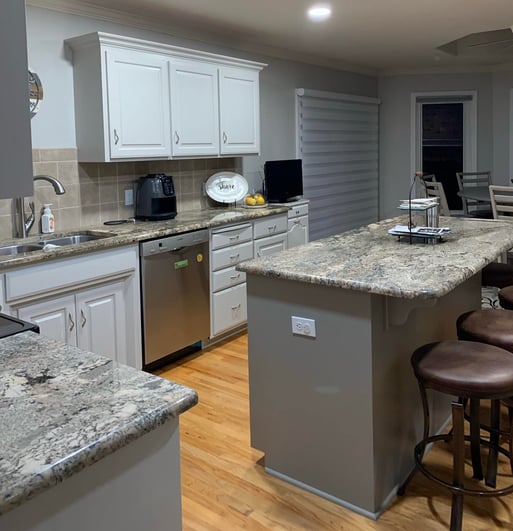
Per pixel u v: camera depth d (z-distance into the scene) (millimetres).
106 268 3207
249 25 4469
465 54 6531
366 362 2096
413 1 3949
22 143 972
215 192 4742
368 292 1999
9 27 938
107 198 3934
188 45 4582
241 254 4281
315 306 2203
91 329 3203
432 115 7668
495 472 2295
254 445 2498
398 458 2338
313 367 2248
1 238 3350
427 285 1950
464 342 2207
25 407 1107
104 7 3773
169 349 3691
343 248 2691
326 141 6395
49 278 2912
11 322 1649
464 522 2109
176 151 3998
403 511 2197
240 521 2164
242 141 4609
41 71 3473
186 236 3717
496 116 7547
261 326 2383
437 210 2941
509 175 7617
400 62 6848
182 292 3750
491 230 3074
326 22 4457
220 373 3637
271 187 5145
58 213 3645
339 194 6766
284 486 2383
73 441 979
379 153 7656
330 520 2158
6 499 839
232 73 4426
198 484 2406
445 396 2830
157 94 3807
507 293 2820
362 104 7098
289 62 5758
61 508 962
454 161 7727
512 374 1908
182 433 2854
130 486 1083
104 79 3486
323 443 2268
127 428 1029
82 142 3662
